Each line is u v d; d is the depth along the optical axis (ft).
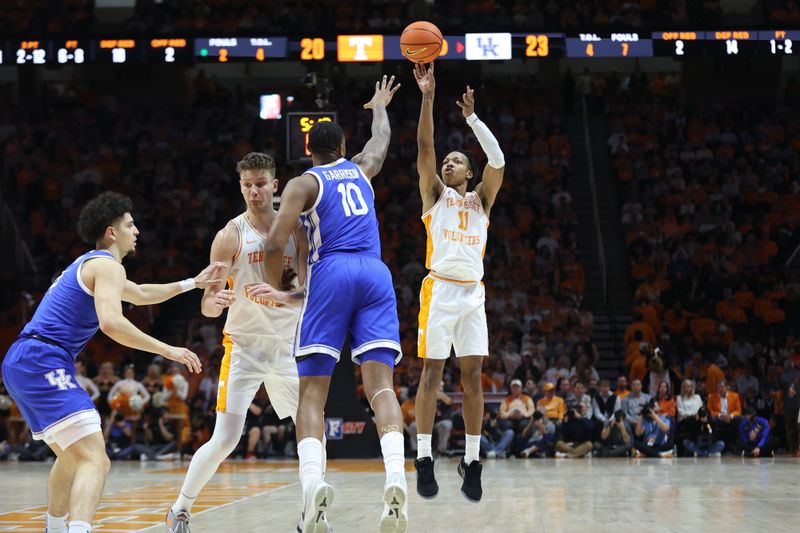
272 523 16.55
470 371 16.05
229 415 14.34
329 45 50.88
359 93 70.95
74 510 11.27
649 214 59.88
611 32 50.90
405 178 62.95
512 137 66.33
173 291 13.52
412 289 53.52
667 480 26.53
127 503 21.36
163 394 41.70
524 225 59.21
